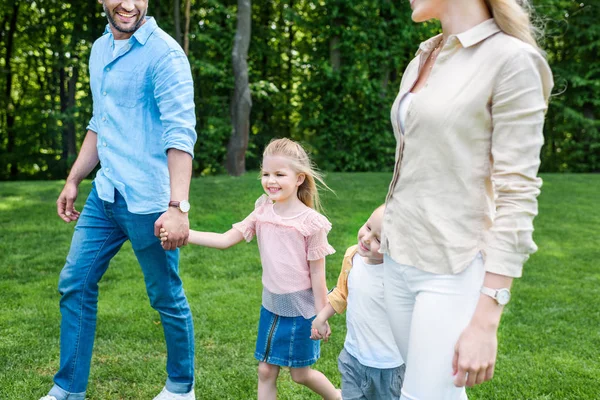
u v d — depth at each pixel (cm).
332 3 1617
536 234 734
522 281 527
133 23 248
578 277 544
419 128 167
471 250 162
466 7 164
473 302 162
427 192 166
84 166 287
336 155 1683
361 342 239
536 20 179
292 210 259
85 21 1675
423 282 169
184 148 241
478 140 160
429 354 163
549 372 330
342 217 789
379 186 1089
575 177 1398
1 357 343
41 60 2136
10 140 2147
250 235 268
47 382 313
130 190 250
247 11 1363
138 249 258
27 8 2045
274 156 257
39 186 1070
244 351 358
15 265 550
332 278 511
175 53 250
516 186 150
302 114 1777
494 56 157
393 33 1684
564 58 2123
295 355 255
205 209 815
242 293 471
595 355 356
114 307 434
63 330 262
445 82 164
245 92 1382
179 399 272
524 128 151
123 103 253
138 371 328
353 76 1639
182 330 269
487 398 299
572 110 1988
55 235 672
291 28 2058
